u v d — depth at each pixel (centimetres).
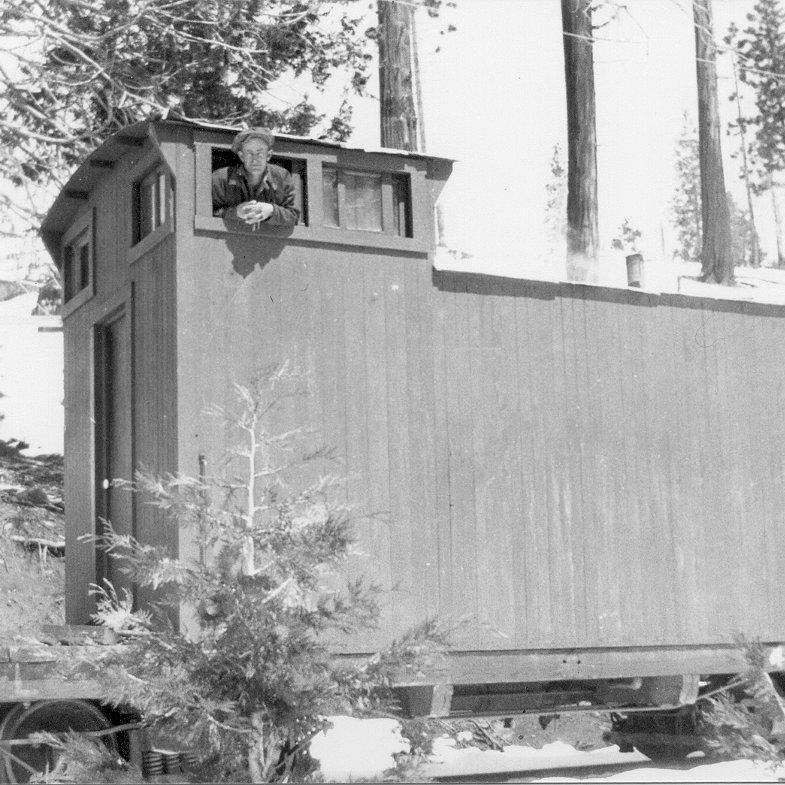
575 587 1016
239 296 916
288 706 682
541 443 1021
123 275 1021
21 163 1823
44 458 1934
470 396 995
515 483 1003
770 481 1132
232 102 1838
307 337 936
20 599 1389
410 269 984
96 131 1784
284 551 694
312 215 948
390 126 1975
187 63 1817
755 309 1151
